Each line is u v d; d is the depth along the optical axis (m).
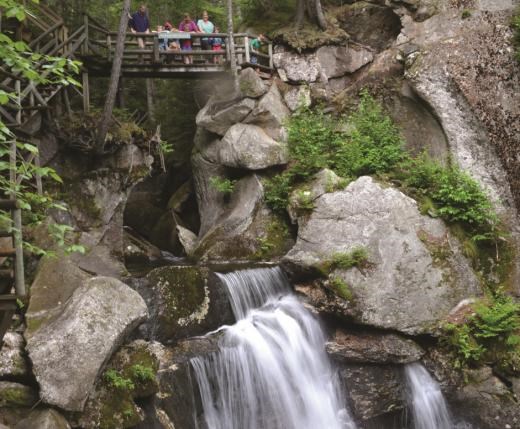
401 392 8.69
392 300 9.05
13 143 5.05
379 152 11.27
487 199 10.40
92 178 10.53
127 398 6.37
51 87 10.19
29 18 10.25
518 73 11.28
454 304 9.37
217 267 10.34
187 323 8.16
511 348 8.91
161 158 11.50
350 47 14.13
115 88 9.97
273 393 8.18
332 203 10.02
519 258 10.22
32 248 5.16
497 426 8.52
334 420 8.52
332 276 9.25
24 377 5.91
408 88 12.59
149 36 12.77
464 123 11.41
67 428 5.71
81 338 6.08
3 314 5.09
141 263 12.16
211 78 13.68
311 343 9.07
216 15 18.50
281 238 11.83
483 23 12.02
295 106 13.48
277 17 15.43
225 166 13.39
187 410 7.17
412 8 13.33
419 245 9.47
